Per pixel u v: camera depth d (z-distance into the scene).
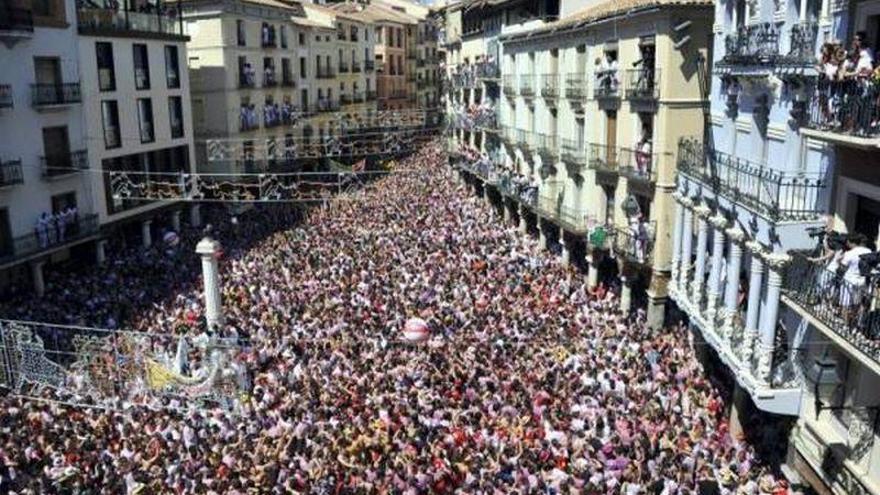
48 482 17.53
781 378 17.95
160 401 20.31
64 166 38.69
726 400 22.81
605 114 34.72
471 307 30.03
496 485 17.45
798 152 18.80
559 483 17.12
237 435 19.89
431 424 20.42
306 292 32.19
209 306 27.83
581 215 37.19
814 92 15.94
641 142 30.91
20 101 35.97
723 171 21.81
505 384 22.86
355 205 52.34
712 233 22.25
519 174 47.25
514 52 48.19
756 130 21.45
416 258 37.62
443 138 76.62
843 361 16.55
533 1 46.97
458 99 65.25
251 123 57.72
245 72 57.03
